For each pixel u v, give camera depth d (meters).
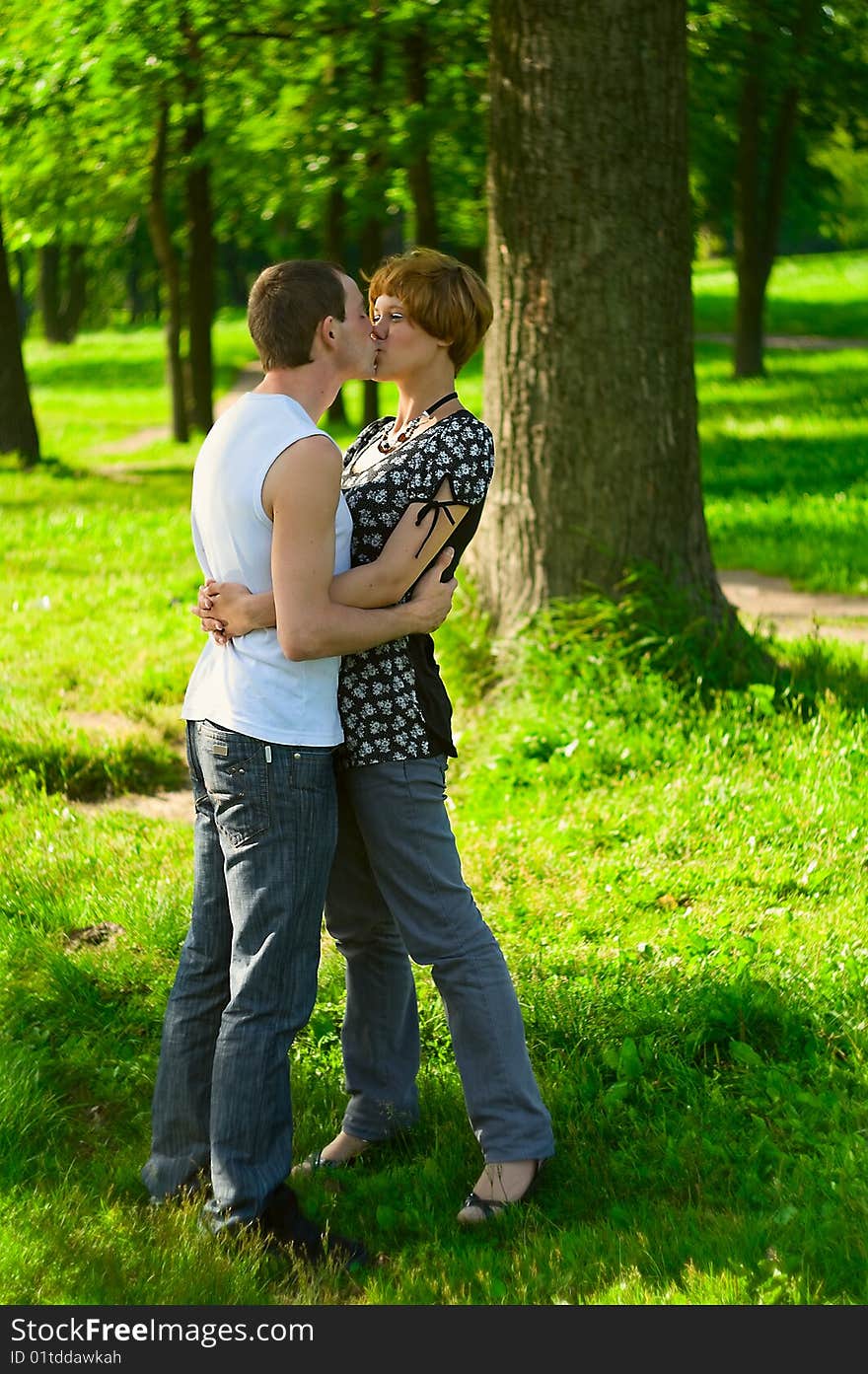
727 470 14.88
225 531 2.70
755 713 5.93
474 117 12.05
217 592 2.71
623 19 5.92
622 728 5.82
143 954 4.20
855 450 15.70
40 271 43.34
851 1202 2.78
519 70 6.03
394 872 2.92
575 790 5.46
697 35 11.29
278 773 2.69
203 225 20.61
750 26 11.39
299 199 18.33
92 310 54.28
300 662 2.71
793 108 21.36
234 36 10.41
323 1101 3.45
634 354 6.14
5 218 17.36
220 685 2.74
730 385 22.73
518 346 6.21
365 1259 2.82
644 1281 2.63
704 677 6.16
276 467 2.61
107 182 18.02
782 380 22.98
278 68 11.84
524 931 4.34
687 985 3.75
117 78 10.20
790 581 9.88
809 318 35.00
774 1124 3.13
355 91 11.98
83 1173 3.09
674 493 6.32
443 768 2.93
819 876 4.60
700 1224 2.81
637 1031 3.58
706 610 6.41
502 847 4.98
